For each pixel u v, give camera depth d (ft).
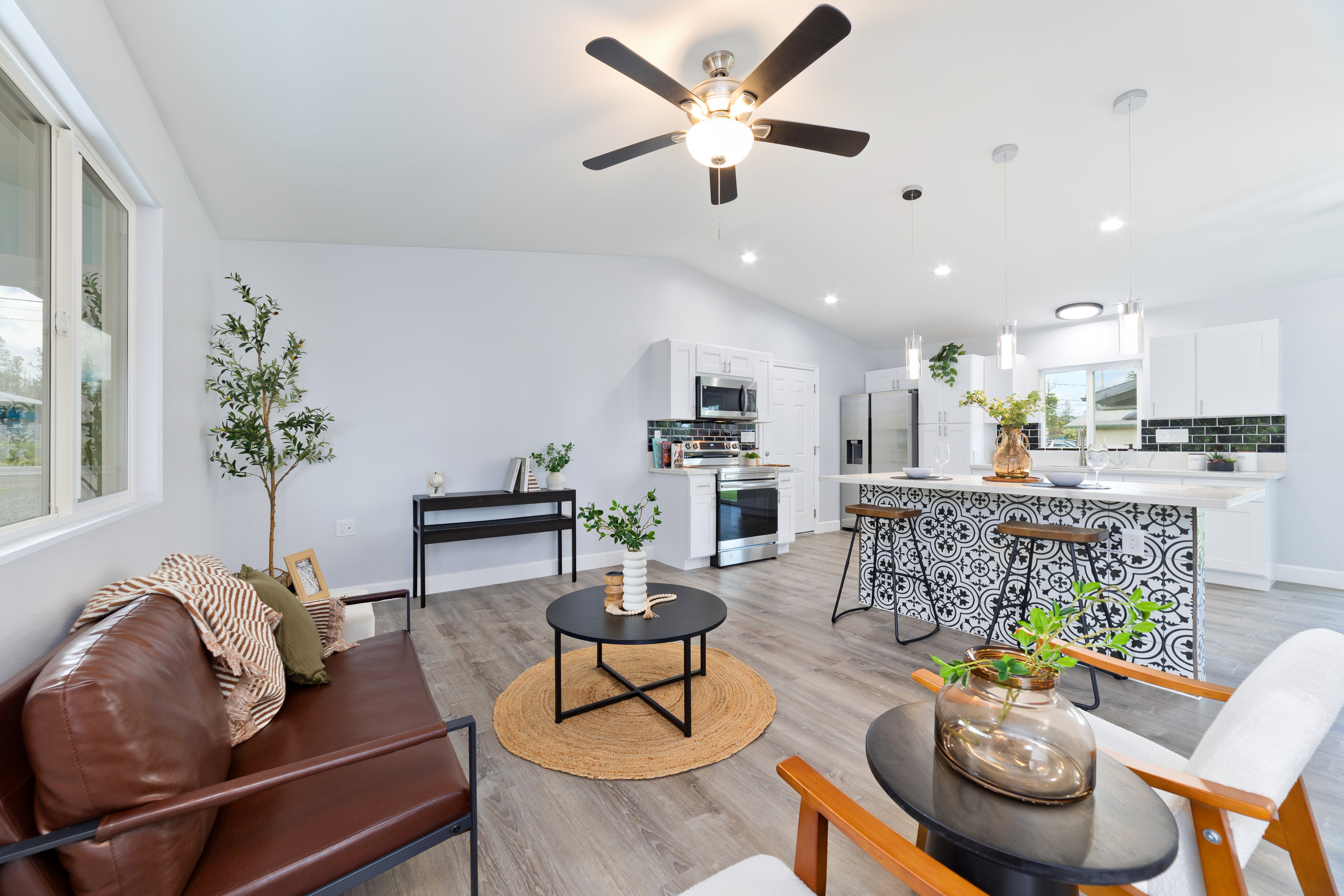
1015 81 7.98
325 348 12.20
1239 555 13.17
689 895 2.98
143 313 6.91
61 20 4.26
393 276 12.96
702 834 5.22
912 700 7.81
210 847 3.35
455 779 4.05
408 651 6.43
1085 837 2.51
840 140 6.95
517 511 14.40
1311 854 3.46
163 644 3.59
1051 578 9.07
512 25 6.05
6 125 4.17
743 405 17.46
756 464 17.88
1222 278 13.99
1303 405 13.60
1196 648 7.73
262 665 4.65
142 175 6.27
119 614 3.77
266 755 4.28
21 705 2.95
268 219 10.48
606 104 7.69
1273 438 14.03
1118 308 8.09
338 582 12.33
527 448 14.65
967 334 20.27
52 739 2.73
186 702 3.50
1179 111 8.82
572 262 15.40
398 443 12.98
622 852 4.99
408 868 4.82
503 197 10.63
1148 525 8.06
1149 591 8.05
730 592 13.20
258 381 10.12
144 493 6.88
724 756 6.39
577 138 8.54
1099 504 8.50
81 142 5.18
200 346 9.38
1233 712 3.31
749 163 10.19
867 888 4.61
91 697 2.83
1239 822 2.88
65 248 4.92
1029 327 18.81
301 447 11.12
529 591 13.37
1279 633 10.07
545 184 10.19
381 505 12.78
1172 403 15.05
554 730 6.97
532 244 13.92
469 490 13.85
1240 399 13.93
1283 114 8.71
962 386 18.93
